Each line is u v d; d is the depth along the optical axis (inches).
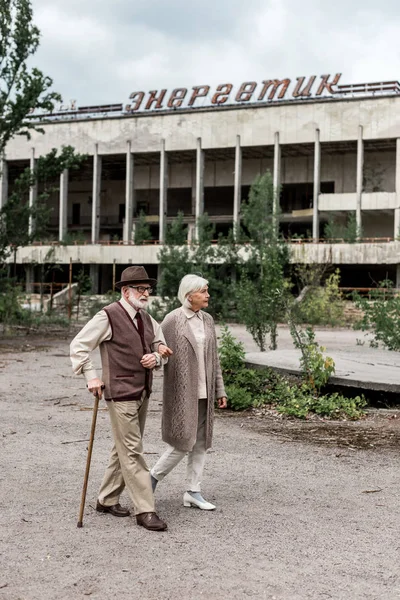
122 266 2495.1
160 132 2488.9
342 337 1020.5
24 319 1079.0
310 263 1529.3
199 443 212.5
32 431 334.3
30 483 239.5
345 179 2490.2
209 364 210.4
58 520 198.4
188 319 209.5
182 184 2706.7
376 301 656.4
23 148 2647.6
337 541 184.4
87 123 2578.7
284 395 398.0
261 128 2365.9
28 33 916.6
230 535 187.2
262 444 309.1
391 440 318.7
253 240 1578.5
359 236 2167.8
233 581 156.3
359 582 157.2
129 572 160.6
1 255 1008.2
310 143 2333.9
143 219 2432.3
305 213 2389.3
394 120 2225.6
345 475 257.1
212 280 1440.7
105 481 204.1
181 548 176.2
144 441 315.0
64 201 2630.4
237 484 242.2
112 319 195.5
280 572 162.1
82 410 396.5
